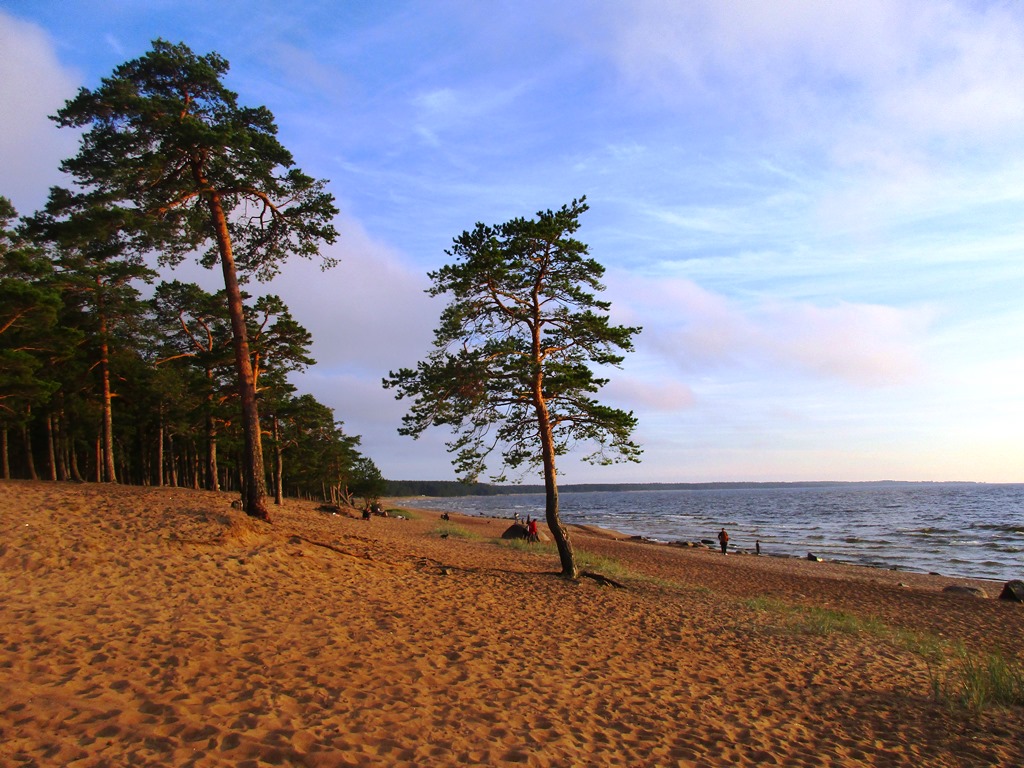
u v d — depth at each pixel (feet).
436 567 52.60
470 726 18.67
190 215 52.24
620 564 79.61
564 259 54.19
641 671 28.14
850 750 20.75
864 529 204.44
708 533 198.08
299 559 42.29
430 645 27.58
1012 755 20.88
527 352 54.90
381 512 191.83
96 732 14.58
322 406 104.32
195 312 89.71
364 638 27.04
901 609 57.88
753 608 49.37
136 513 48.37
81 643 21.12
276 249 58.75
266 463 134.21
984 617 54.95
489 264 50.96
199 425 109.91
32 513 42.88
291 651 23.62
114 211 46.06
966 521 230.89
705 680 27.86
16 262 67.36
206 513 49.24
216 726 15.72
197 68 49.60
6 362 63.72
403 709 19.21
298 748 15.15
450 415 55.36
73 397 94.84
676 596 52.60
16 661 18.57
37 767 12.53
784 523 244.42
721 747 19.84
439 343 53.93
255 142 51.47
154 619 25.26
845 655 34.94
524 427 57.47
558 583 51.75
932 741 22.06
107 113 46.32
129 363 93.04
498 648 28.86
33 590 27.27
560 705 21.95
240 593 32.07
